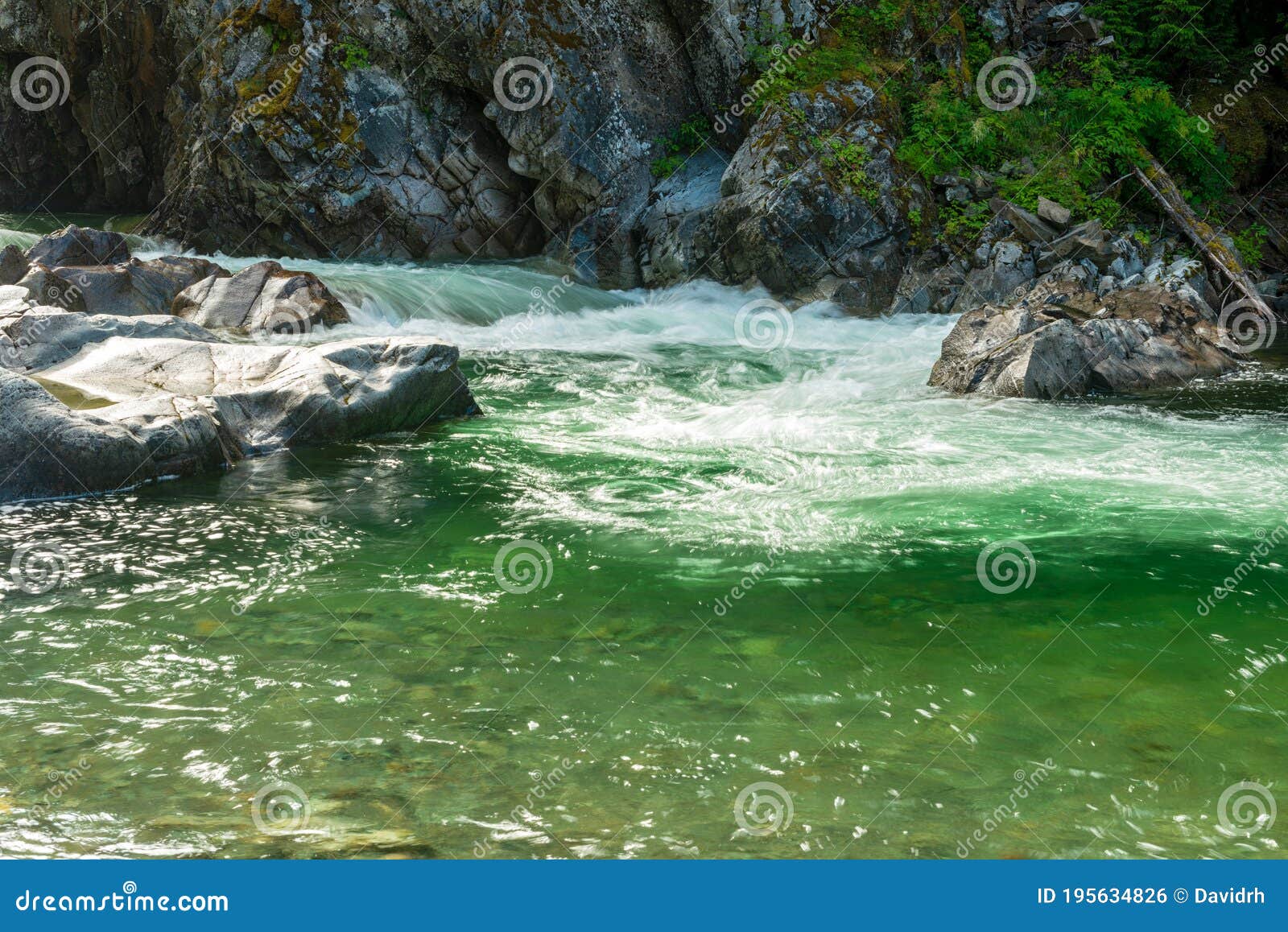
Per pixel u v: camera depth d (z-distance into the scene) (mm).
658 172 18969
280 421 8969
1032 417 10281
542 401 11141
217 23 20547
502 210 20078
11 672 4797
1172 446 9094
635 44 19078
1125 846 3592
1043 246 16031
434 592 5848
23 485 7391
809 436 9531
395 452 8891
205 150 20531
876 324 15805
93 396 8445
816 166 16453
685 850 3551
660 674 4852
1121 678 4836
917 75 18344
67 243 14633
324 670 4875
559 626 5387
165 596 5742
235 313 13727
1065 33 20156
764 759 4121
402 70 19641
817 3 18219
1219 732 4344
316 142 19438
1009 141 17422
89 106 25875
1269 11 21188
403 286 16281
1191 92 20031
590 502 7555
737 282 17219
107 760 4078
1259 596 5824
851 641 5227
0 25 25547
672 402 11180
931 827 3682
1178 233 16734
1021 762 4105
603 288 18594
